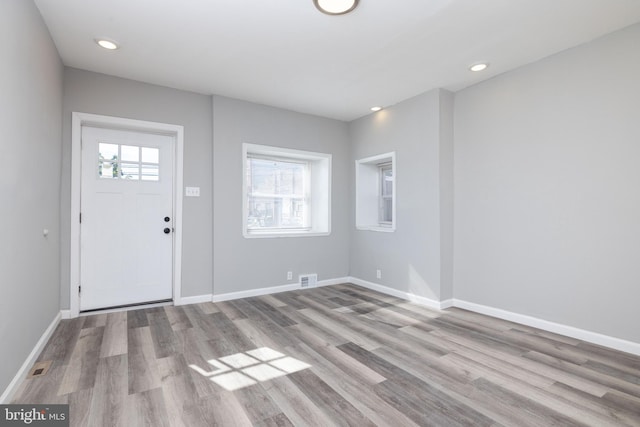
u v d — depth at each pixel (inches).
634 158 91.0
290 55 109.7
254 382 76.4
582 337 101.1
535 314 113.0
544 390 73.1
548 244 109.4
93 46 104.1
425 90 139.6
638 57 90.1
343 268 187.0
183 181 140.3
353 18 88.3
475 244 131.7
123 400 68.4
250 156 167.6
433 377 78.9
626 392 72.3
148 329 110.4
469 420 62.5
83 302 126.0
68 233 119.0
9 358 67.6
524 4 81.9
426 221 140.6
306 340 102.0
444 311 132.6
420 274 143.3
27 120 77.7
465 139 135.8
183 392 71.8
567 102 104.6
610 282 95.6
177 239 139.1
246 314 128.0
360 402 68.4
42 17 87.7
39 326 90.0
